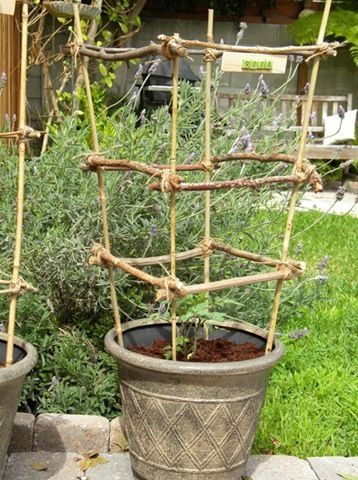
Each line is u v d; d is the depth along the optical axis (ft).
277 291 7.64
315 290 10.85
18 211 6.88
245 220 10.54
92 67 24.06
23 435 8.40
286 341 11.08
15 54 24.02
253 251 10.57
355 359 10.92
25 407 9.10
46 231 10.37
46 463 8.14
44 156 10.52
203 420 6.99
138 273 7.20
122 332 8.02
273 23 37.32
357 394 9.61
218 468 7.19
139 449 7.36
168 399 6.97
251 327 8.25
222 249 8.11
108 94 31.78
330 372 10.14
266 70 7.56
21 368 6.37
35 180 10.32
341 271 16.62
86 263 9.23
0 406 6.37
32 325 9.21
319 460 8.32
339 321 12.48
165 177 6.82
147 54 7.09
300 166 7.47
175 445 7.10
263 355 7.62
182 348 7.82
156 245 9.77
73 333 9.66
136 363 6.97
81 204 9.66
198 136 10.56
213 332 8.38
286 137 11.44
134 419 7.31
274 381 9.87
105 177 9.64
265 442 8.64
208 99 7.78
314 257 17.72
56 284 9.70
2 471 6.84
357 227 21.67
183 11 36.68
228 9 36.70
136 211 9.70
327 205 27.63
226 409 7.00
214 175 10.03
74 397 8.98
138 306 9.55
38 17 18.67
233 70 7.55
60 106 21.50
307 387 9.86
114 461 8.27
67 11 10.66
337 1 35.86
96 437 8.51
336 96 35.76
